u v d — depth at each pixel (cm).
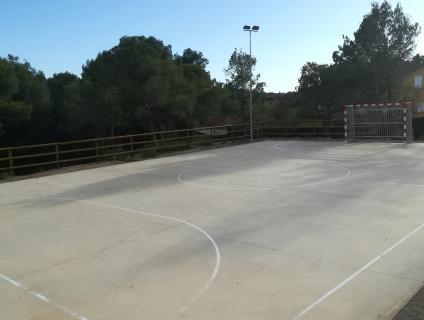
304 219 827
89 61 4244
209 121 4056
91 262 642
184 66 4491
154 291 536
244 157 1775
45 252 694
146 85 3525
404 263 597
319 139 2425
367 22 3428
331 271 578
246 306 490
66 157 3466
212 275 578
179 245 702
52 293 542
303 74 4325
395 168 1375
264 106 3884
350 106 2264
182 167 1559
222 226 800
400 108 2131
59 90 4666
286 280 554
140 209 950
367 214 847
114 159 1903
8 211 983
